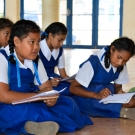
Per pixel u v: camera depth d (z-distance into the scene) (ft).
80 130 9.37
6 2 45.16
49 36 11.97
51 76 12.46
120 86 11.47
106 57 10.59
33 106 8.67
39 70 9.30
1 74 8.46
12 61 8.63
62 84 11.85
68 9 45.21
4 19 10.61
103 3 44.83
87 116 10.06
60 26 11.79
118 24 44.91
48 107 9.04
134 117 10.59
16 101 8.42
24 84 8.89
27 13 46.70
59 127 8.74
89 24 45.29
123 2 43.45
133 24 43.04
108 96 10.66
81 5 45.14
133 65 28.17
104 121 10.39
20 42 8.38
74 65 26.30
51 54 12.38
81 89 10.75
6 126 8.58
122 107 10.73
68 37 45.62
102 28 45.19
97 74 10.74
